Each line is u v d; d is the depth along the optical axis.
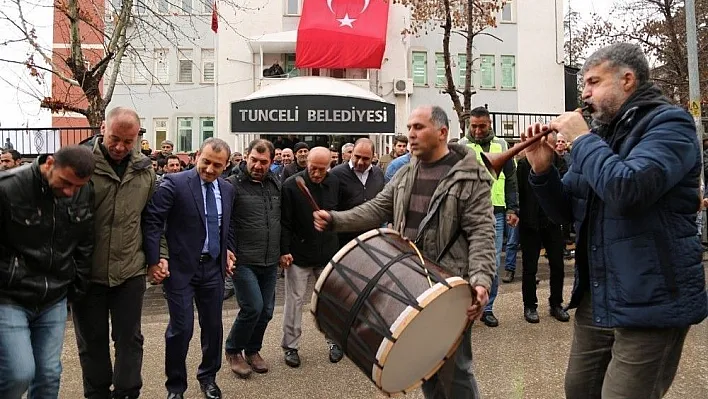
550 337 5.34
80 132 13.10
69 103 10.33
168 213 3.99
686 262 2.31
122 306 3.69
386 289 2.50
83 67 9.52
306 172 5.00
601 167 2.28
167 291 4.05
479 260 2.98
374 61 20.59
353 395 4.19
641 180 2.16
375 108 18.06
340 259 2.69
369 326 2.47
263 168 4.64
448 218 3.11
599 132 2.65
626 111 2.44
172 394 4.02
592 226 2.52
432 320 2.48
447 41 13.40
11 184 3.07
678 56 17.95
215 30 16.14
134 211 3.72
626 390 2.39
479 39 24.38
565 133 2.50
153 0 11.84
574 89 25.08
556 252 5.85
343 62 20.48
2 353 3.01
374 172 5.59
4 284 3.06
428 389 3.23
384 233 2.79
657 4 18.55
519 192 5.77
